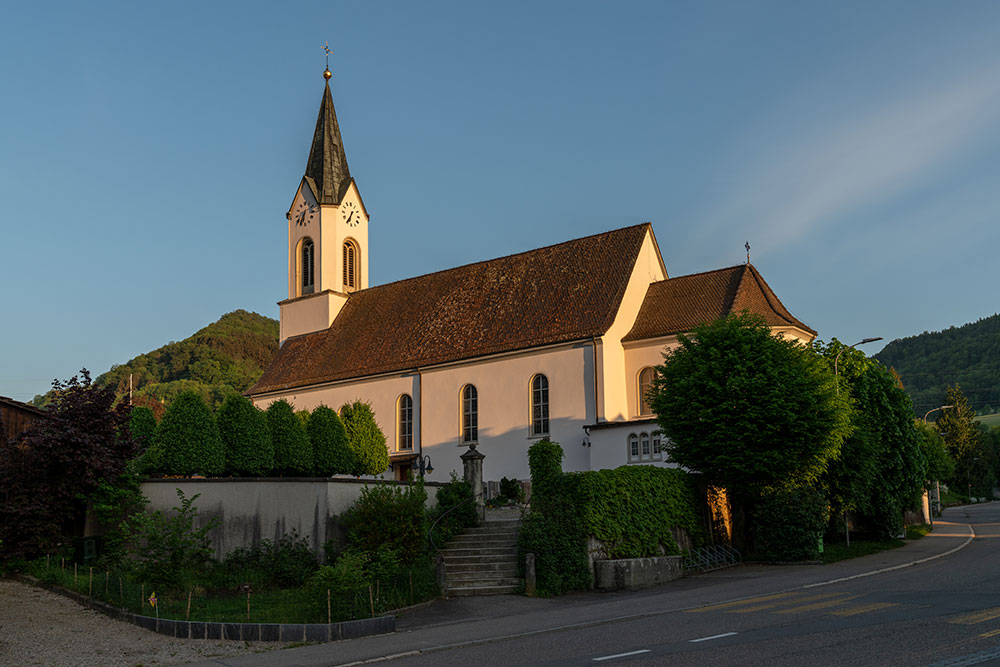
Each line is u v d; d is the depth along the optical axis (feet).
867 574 80.12
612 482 84.28
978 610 51.44
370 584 64.69
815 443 94.38
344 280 191.52
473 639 51.88
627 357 140.05
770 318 131.54
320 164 194.49
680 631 49.65
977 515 227.40
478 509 92.68
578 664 41.06
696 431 95.71
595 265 151.23
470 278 169.78
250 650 51.16
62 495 73.31
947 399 382.01
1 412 83.71
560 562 77.25
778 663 38.47
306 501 77.92
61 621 57.47
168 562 69.41
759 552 98.22
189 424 90.48
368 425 135.23
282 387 176.14
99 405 76.74
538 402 141.69
